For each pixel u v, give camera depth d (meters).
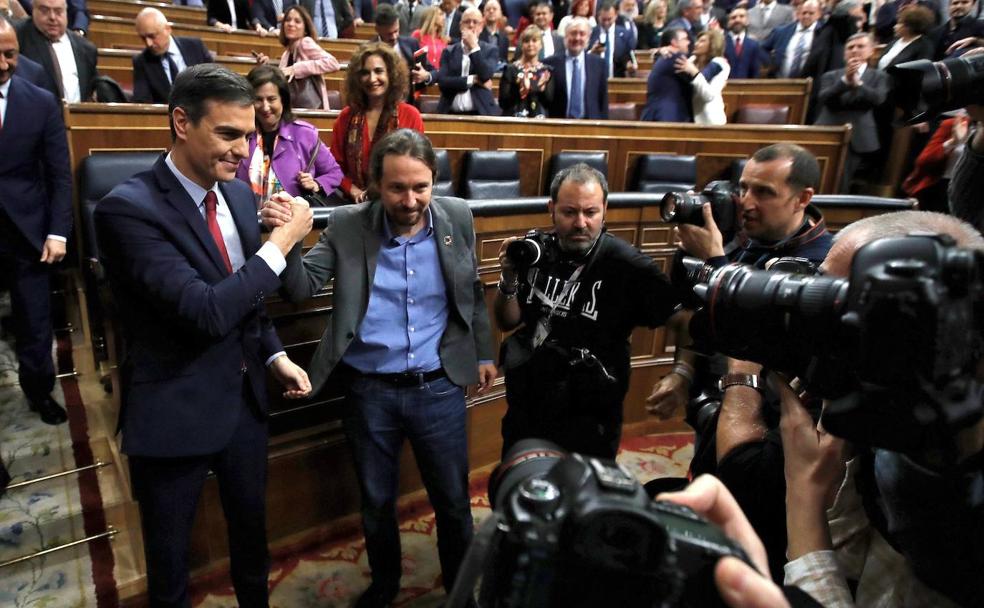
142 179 1.41
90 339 2.89
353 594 2.11
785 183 1.52
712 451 1.18
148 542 1.53
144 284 1.34
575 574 0.49
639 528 0.48
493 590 0.52
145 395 1.44
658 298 1.70
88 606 1.94
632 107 5.38
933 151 3.65
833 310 0.59
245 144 1.39
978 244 0.65
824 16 5.54
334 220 1.77
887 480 0.62
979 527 0.55
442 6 6.38
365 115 2.78
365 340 1.78
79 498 2.32
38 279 2.55
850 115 4.38
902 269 0.48
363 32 6.66
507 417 1.88
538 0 6.39
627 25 6.27
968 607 0.61
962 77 1.00
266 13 5.86
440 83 4.42
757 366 1.11
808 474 0.75
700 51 4.52
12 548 2.10
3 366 2.96
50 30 3.31
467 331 1.85
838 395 0.59
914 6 4.34
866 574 0.80
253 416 1.63
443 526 1.92
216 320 1.36
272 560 2.21
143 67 3.63
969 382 0.49
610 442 1.84
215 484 2.09
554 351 1.77
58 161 2.51
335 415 2.34
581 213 1.68
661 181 3.92
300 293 1.63
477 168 3.63
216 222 1.47
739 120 5.15
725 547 0.49
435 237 1.79
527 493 0.52
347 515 2.43
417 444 1.86
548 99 4.56
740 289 0.71
